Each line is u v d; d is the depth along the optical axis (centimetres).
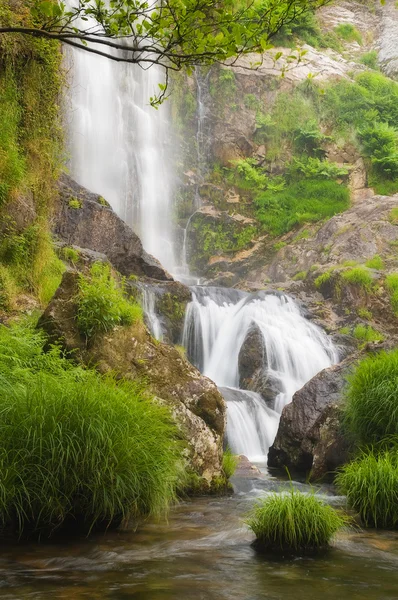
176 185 2839
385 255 2322
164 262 2722
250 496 870
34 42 1362
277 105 3073
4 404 637
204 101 3052
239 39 527
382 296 2147
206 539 631
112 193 2605
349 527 695
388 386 933
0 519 606
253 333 1833
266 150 3030
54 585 486
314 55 3312
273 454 1198
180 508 774
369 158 2964
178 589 485
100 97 2617
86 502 628
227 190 2927
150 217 2734
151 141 2816
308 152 3019
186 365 962
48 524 612
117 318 920
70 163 2433
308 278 2312
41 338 897
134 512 652
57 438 616
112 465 624
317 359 1875
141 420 684
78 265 1474
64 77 1525
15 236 1251
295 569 543
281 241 2736
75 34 529
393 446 891
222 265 2692
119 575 515
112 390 697
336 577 524
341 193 2845
